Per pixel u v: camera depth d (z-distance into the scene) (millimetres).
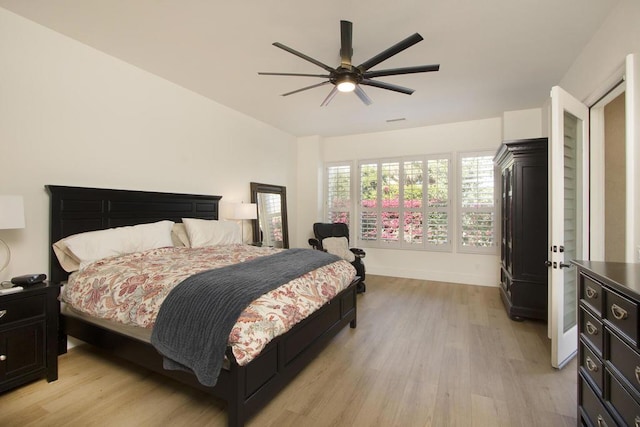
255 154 4633
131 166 2967
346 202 5613
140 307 1782
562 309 2205
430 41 2453
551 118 2148
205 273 1917
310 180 5695
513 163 3186
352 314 2869
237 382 1477
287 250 2986
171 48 2639
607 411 1187
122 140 2891
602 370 1230
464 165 4715
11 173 2199
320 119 4629
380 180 5340
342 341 2674
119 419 1674
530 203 3080
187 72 3100
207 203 3732
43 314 2002
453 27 2266
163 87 3254
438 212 4895
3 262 2168
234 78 3232
